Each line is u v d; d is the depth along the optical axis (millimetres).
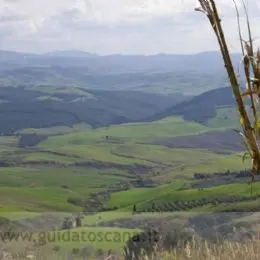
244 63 4121
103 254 20312
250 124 4125
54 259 19969
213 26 4180
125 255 15375
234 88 4152
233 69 4152
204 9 4199
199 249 10398
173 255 10883
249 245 9977
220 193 164875
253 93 4113
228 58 4160
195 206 151500
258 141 4113
